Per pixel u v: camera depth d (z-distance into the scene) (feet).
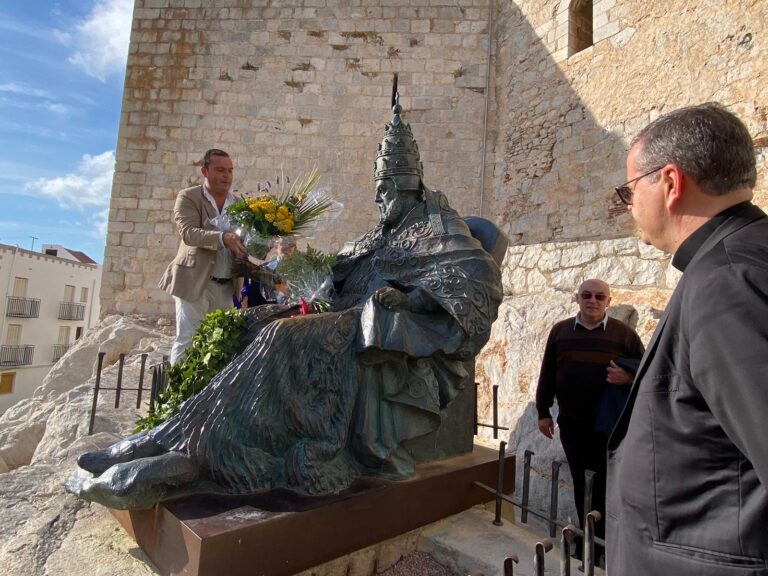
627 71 26.25
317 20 34.04
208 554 5.00
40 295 88.84
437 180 32.94
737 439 2.82
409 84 33.50
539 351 14.34
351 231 32.65
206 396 6.27
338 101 33.55
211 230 11.19
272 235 8.96
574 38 29.63
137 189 32.96
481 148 33.04
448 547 6.97
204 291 11.50
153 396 9.15
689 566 3.22
